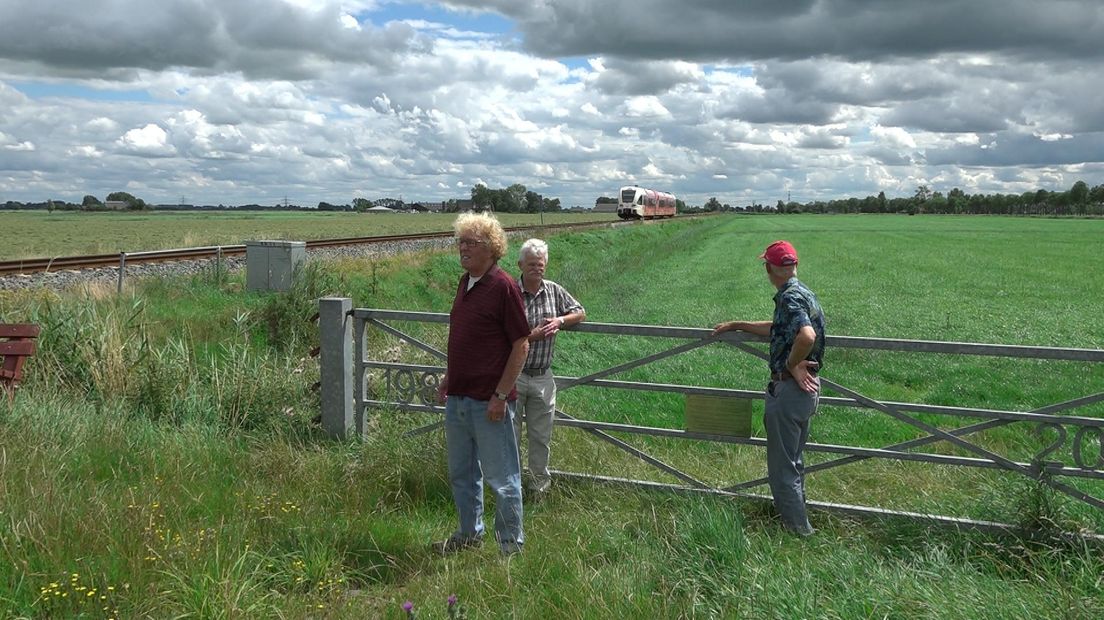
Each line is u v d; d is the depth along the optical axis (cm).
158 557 383
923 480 614
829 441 823
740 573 391
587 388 1010
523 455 634
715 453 730
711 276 2969
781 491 480
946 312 1992
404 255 2191
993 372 1136
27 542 393
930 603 356
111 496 473
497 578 398
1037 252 4575
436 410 619
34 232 5328
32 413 613
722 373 1129
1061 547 448
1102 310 2031
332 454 595
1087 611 356
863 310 2039
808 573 387
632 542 446
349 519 480
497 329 452
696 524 441
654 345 1339
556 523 487
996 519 485
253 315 1133
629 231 5325
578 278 2495
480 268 454
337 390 632
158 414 704
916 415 909
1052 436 809
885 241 5894
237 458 580
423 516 520
